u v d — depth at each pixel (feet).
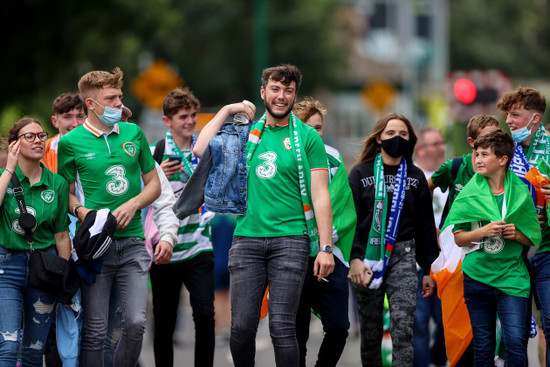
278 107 48.65
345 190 55.62
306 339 55.62
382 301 57.47
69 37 186.09
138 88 170.09
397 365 55.47
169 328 60.13
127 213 50.90
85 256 49.52
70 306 51.19
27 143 50.19
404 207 56.65
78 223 52.01
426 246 57.06
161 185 55.88
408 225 56.65
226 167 48.96
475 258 52.80
